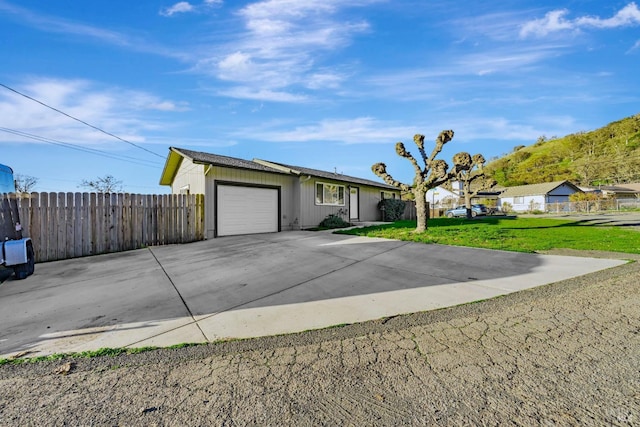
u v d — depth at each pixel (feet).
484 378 6.62
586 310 10.54
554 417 5.33
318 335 9.05
